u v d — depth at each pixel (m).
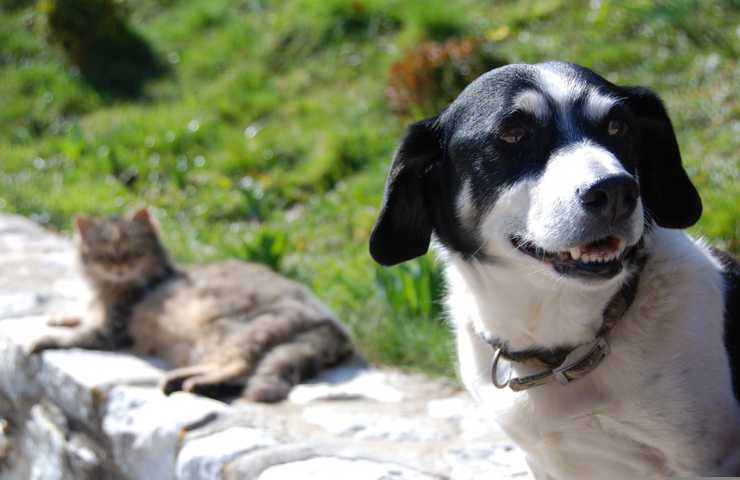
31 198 2.52
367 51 2.91
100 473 1.49
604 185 0.98
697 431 1.03
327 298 1.83
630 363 1.03
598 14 2.65
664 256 1.05
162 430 1.37
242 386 1.50
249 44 3.16
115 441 1.44
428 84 2.42
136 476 1.41
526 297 1.05
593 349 1.04
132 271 1.66
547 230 1.01
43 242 2.17
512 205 1.05
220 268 1.71
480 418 1.41
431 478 1.22
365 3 3.06
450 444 1.35
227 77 3.02
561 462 1.09
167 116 2.87
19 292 1.84
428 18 2.84
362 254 2.00
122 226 1.68
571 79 1.07
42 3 3.26
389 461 1.27
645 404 1.03
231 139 2.69
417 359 1.60
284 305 1.59
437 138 1.12
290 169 2.52
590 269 1.00
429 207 1.14
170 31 3.36
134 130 2.82
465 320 1.11
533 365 1.07
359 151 2.45
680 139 2.07
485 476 1.27
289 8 3.23
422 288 1.66
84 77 3.20
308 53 3.02
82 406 1.51
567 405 1.05
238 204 2.38
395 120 2.55
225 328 1.55
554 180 1.02
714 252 1.12
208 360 1.54
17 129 3.00
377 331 1.67
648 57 2.41
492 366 1.08
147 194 2.52
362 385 1.52
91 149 2.79
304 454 1.27
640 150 1.11
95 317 1.66
